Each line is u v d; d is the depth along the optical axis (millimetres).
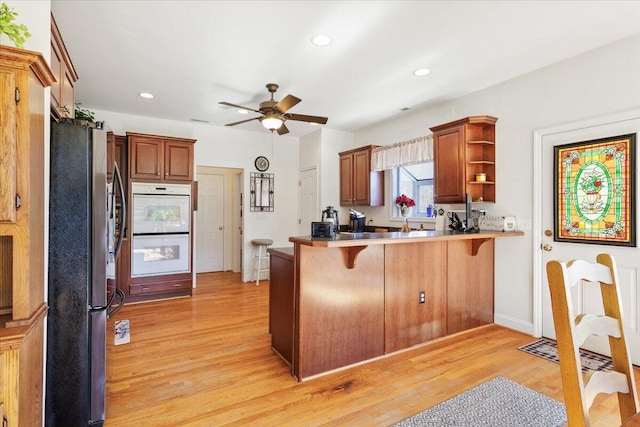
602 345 2857
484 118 3514
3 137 1285
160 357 2824
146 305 4387
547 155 3182
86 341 1888
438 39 2676
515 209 3432
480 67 3191
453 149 3730
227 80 3553
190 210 4863
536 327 3273
